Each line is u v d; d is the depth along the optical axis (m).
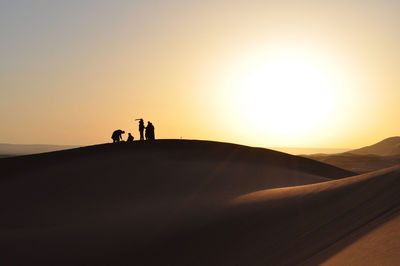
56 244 11.12
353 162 113.00
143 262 8.80
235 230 9.21
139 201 15.95
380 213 6.31
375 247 4.63
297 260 5.64
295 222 8.12
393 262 3.94
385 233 5.02
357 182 9.65
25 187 18.86
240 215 10.47
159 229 11.12
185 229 10.55
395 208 6.22
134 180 19.47
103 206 15.49
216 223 10.34
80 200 16.50
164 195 16.80
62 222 13.55
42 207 15.70
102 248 10.30
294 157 34.75
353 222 6.48
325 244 5.87
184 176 20.27
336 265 4.53
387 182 8.27
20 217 14.51
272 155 32.53
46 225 13.34
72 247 10.73
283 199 10.98
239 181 19.80
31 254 10.46
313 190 10.98
